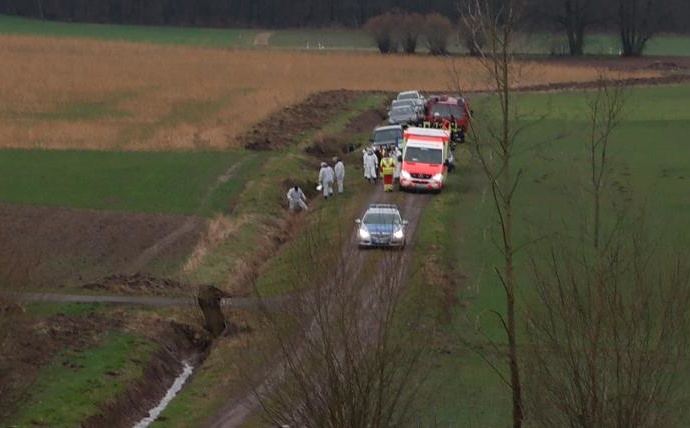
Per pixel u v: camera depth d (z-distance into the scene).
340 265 85.38
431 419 96.06
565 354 70.62
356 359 74.88
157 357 125.75
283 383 79.75
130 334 128.88
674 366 69.94
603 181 192.50
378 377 75.62
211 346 132.25
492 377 108.19
